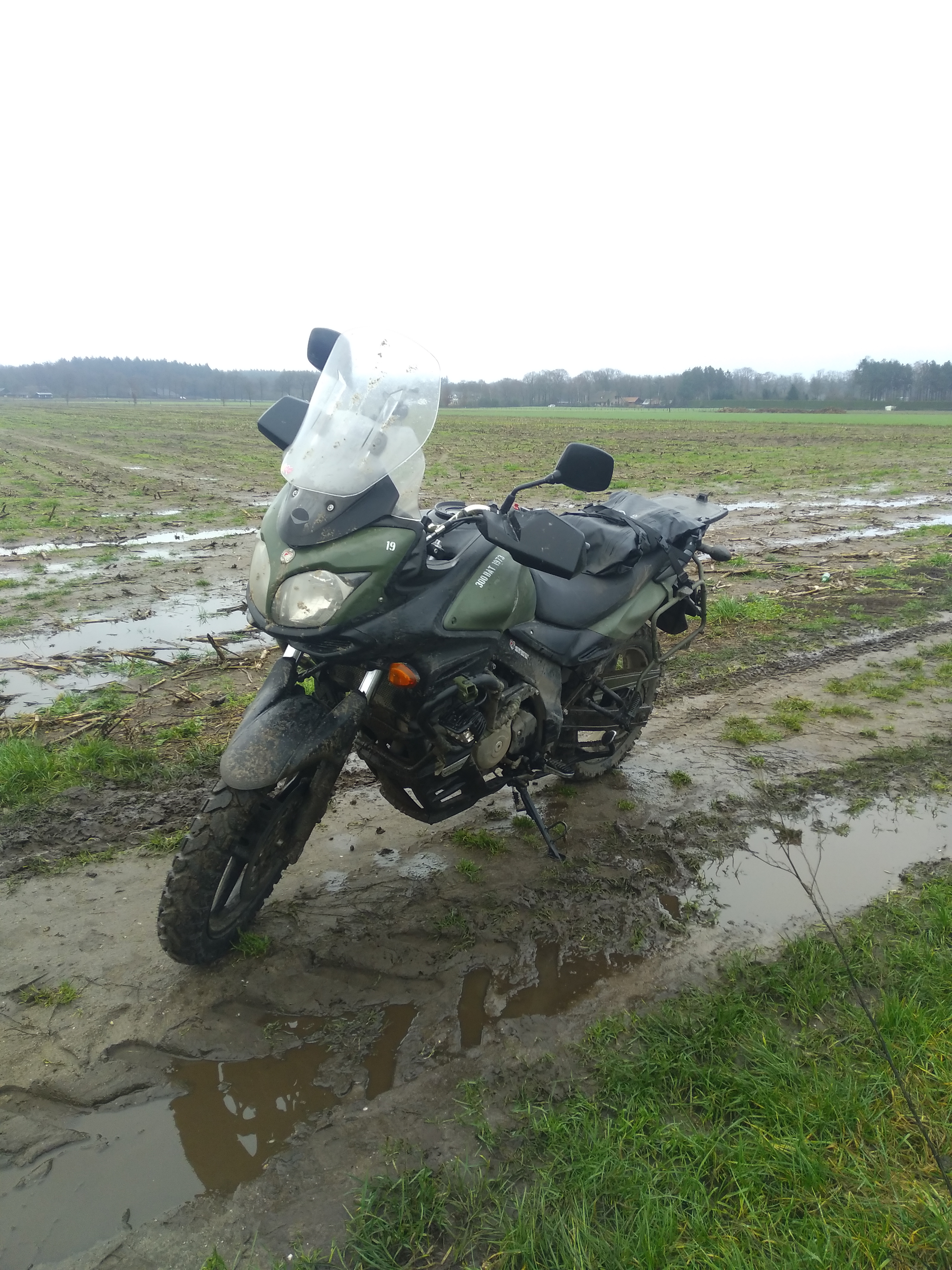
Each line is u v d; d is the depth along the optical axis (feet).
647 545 13.82
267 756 9.52
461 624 10.28
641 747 17.37
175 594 28.58
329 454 9.67
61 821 13.78
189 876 9.64
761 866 13.34
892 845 13.96
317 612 9.29
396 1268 7.18
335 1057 9.49
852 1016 9.95
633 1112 8.68
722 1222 7.52
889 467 77.15
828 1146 8.22
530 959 11.12
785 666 21.80
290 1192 7.91
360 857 13.32
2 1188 7.93
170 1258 7.30
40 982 10.36
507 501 10.32
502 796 15.40
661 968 10.99
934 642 23.73
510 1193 7.87
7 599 27.61
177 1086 9.08
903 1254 7.21
